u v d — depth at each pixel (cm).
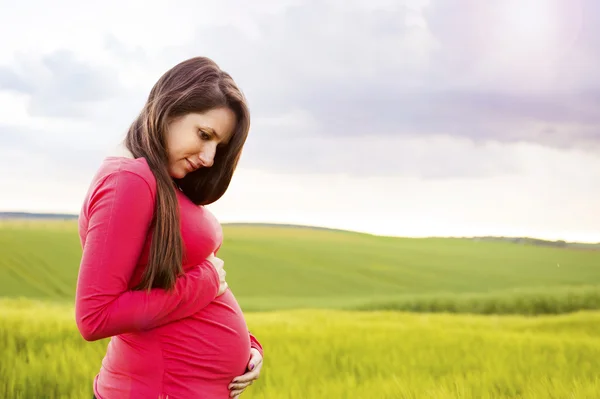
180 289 149
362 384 412
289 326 673
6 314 607
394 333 638
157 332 156
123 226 141
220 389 168
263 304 1329
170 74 154
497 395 386
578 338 647
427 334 638
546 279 1510
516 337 634
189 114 150
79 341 498
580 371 446
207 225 159
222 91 154
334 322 746
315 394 388
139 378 157
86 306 140
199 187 167
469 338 612
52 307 841
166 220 146
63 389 379
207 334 162
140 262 150
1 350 453
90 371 406
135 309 142
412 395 379
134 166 145
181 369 158
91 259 140
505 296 1284
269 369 441
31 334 514
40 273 1276
